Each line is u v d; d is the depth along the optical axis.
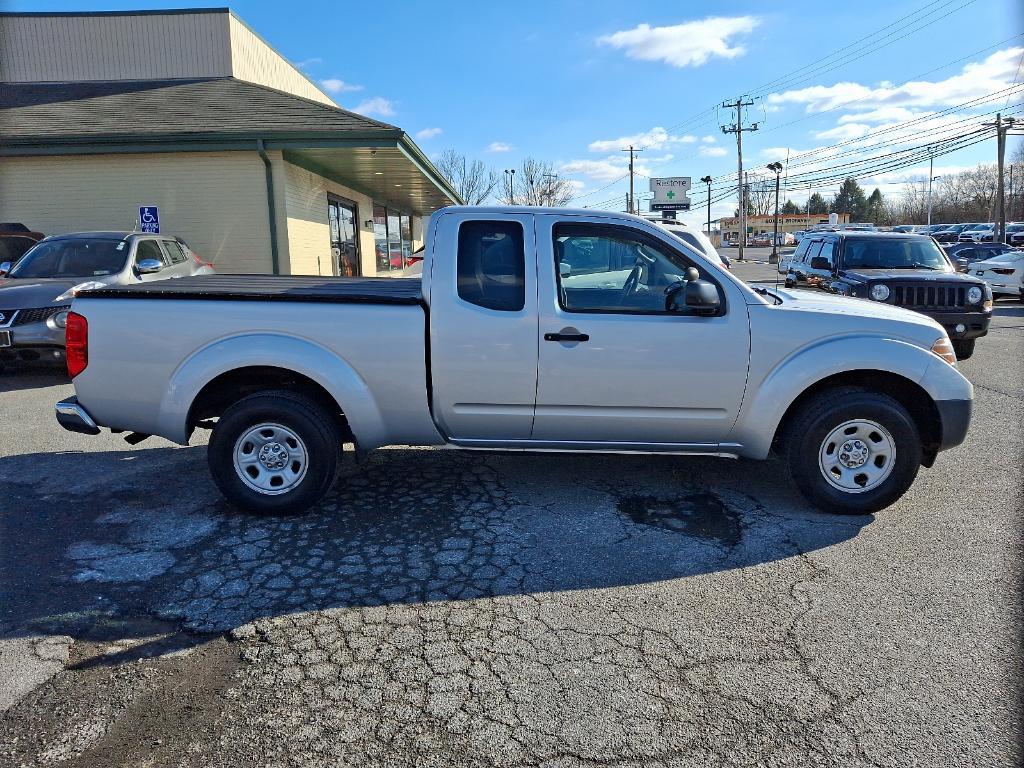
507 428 4.60
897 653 3.14
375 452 5.95
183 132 13.31
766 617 3.43
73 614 3.46
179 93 16.36
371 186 21.12
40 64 17.38
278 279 5.83
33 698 2.86
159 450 6.06
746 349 4.43
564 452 4.71
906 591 3.67
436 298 4.43
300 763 2.51
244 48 18.47
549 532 4.39
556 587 3.72
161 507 4.79
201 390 4.52
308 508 4.66
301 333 4.44
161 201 14.27
